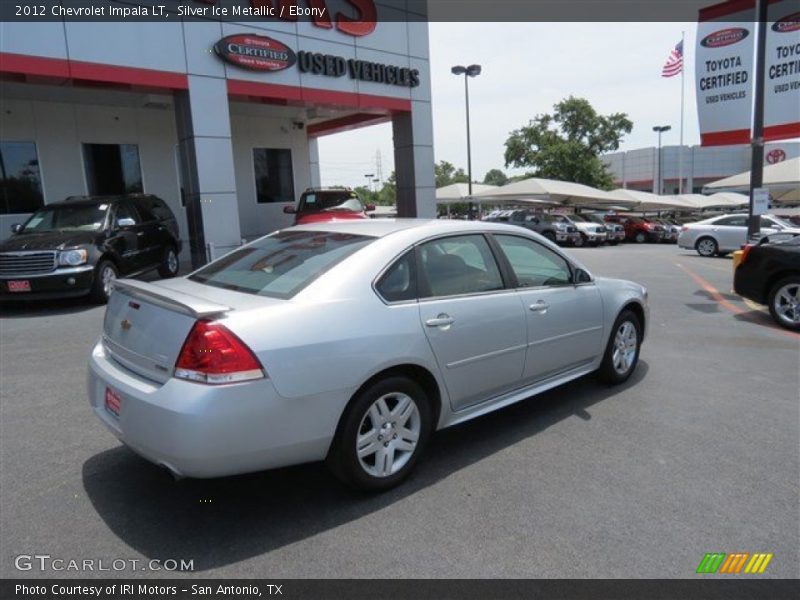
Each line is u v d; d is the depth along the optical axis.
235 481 3.68
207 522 3.22
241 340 2.90
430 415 3.75
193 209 12.84
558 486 3.59
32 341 7.35
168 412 2.84
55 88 13.03
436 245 3.94
